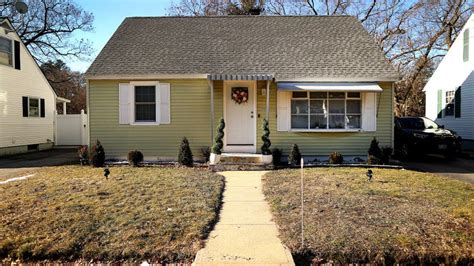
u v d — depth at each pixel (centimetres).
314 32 1527
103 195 753
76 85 4047
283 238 522
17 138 1816
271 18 1625
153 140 1309
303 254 478
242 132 1327
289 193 776
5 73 1717
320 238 515
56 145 2192
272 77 1175
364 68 1309
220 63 1334
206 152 1264
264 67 1316
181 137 1309
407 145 1445
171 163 1227
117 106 1304
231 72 1290
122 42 1435
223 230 560
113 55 1359
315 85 1250
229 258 458
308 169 1115
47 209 648
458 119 1881
